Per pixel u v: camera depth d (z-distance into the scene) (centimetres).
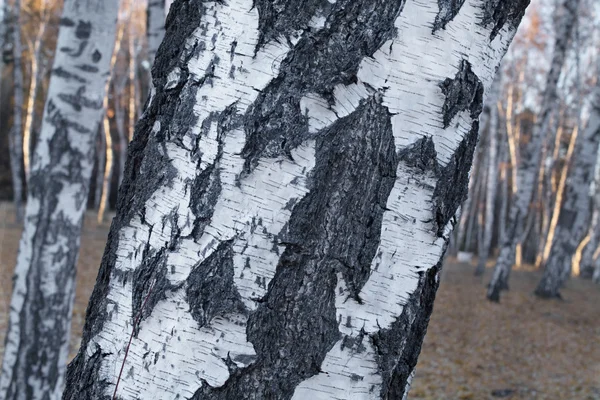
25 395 359
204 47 98
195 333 91
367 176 93
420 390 651
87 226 2075
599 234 2752
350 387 93
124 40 2405
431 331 952
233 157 93
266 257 91
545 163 2627
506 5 101
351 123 92
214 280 91
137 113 2473
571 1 1365
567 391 693
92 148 363
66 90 347
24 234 360
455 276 1714
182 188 96
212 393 91
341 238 92
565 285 1791
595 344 975
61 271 362
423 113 95
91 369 103
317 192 91
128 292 100
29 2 2028
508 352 859
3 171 2931
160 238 97
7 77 2636
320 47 92
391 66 93
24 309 358
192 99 98
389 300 95
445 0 96
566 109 2491
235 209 92
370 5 93
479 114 103
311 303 91
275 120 92
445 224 99
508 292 1465
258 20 94
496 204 3441
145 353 94
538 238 2933
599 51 2200
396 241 95
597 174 2444
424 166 95
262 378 91
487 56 101
